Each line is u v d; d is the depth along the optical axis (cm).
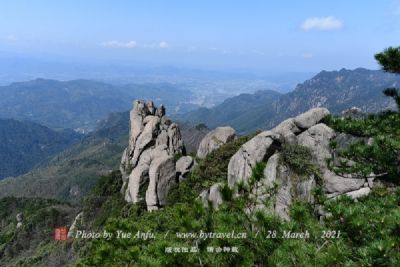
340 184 2306
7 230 10512
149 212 4234
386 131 1372
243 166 2880
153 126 6059
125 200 5522
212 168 4238
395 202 1125
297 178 2450
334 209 959
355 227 906
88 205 6625
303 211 907
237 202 908
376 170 1325
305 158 2564
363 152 1308
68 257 5391
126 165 6631
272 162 2548
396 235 853
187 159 4903
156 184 4544
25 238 8525
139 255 923
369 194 1325
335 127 1510
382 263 755
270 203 948
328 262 770
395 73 1378
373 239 875
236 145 4350
